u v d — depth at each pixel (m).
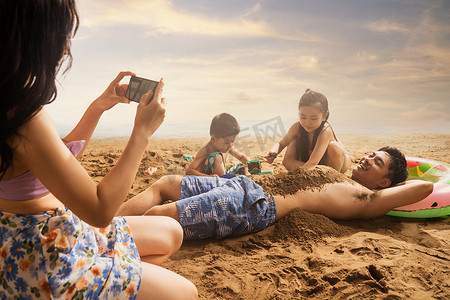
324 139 3.87
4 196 1.29
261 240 2.71
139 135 1.41
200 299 2.05
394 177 3.25
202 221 2.64
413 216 3.15
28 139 1.18
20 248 1.27
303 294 2.08
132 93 1.82
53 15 1.17
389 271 2.19
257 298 2.05
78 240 1.37
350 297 2.00
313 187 2.99
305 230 2.73
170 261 2.45
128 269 1.43
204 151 3.13
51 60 1.19
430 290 2.04
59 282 1.27
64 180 1.23
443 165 3.72
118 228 1.61
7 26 1.09
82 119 1.91
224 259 2.46
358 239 2.64
